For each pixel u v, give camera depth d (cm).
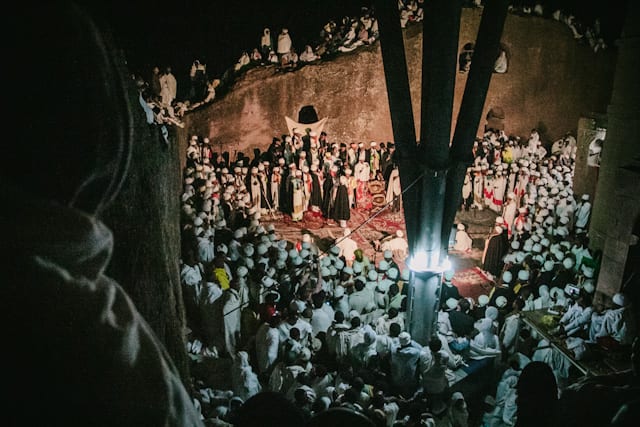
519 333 1173
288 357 973
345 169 1938
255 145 2123
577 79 2350
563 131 2406
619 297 1058
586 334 1084
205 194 1675
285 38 2139
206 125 2044
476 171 2080
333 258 1362
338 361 1048
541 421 271
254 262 1377
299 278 1277
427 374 991
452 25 842
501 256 1639
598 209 1577
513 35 2259
